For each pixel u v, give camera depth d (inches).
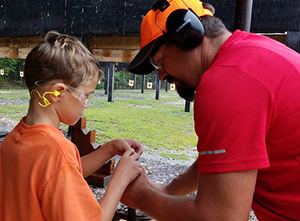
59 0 141.3
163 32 34.2
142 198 37.0
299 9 90.5
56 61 32.5
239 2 60.6
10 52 186.2
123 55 156.1
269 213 34.1
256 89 27.6
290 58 30.0
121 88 940.0
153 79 940.0
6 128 214.5
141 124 261.3
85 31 137.5
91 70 35.5
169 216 32.4
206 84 29.1
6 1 154.6
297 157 30.0
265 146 28.1
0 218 33.8
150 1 119.6
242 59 29.2
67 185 30.8
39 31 149.9
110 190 36.9
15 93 511.8
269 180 32.7
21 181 32.0
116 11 128.0
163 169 139.6
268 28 95.6
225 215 27.6
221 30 34.7
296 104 28.4
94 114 301.6
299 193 31.5
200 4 36.0
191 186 46.3
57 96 33.4
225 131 27.3
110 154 46.6
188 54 34.5
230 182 27.3
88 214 31.9
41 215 31.5
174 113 339.0
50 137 32.6
